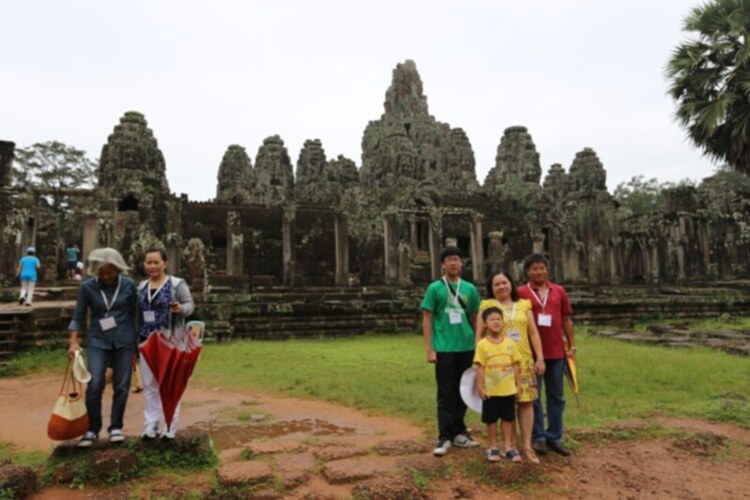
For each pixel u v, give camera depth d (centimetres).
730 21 1773
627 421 642
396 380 945
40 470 466
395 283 2500
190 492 437
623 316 2191
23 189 2455
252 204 3644
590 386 884
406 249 2567
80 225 3662
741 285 3022
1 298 1759
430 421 677
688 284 3253
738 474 496
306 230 3719
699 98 1841
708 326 1959
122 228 3250
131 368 510
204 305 1584
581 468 500
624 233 3741
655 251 3538
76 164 4619
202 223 3494
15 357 1181
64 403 467
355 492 432
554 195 5438
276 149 4706
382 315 1827
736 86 1761
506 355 500
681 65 1847
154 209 3350
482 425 640
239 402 802
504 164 4794
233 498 430
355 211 3900
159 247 529
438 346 550
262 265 3553
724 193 4447
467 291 559
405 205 3838
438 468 480
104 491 438
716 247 3672
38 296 1791
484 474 471
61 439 464
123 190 3328
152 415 498
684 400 788
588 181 4812
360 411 743
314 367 1096
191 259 1814
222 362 1156
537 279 565
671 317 2269
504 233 4059
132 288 520
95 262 500
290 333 1686
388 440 575
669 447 564
